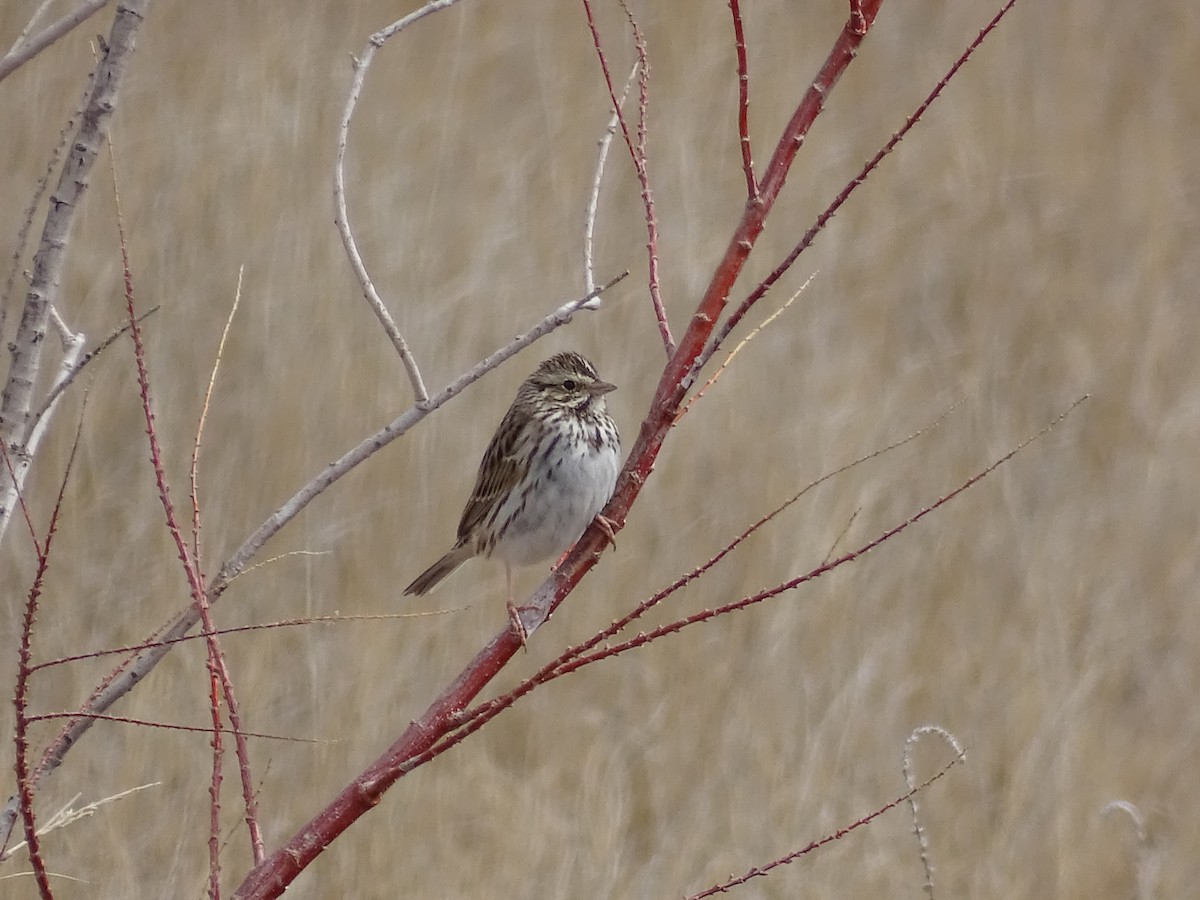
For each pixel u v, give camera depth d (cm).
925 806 1287
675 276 1661
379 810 1198
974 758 1328
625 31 1947
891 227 1886
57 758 496
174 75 1662
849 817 1270
